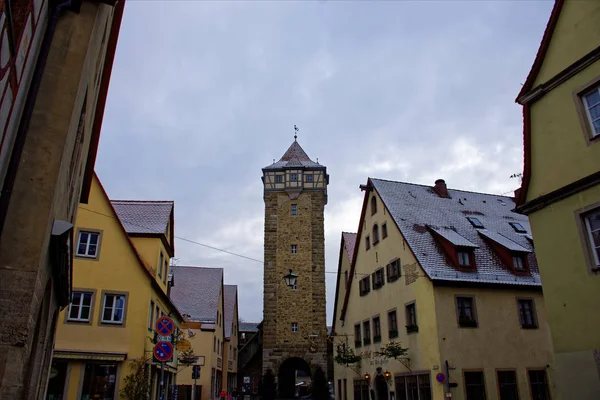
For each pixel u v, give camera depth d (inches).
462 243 829.2
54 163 202.2
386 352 800.9
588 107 410.3
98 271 693.9
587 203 397.4
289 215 1612.9
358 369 1025.5
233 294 1884.8
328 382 1440.7
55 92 210.5
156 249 816.3
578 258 399.2
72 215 384.5
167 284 946.7
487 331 759.1
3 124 160.2
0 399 175.0
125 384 653.9
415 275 813.2
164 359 415.8
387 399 872.9
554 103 440.5
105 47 357.1
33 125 203.0
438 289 761.6
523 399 735.7
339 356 1048.2
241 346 2142.0
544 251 432.1
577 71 420.2
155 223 852.0
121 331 677.9
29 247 191.0
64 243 231.9
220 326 1572.3
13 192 193.6
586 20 417.7
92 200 721.0
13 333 182.2
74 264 685.9
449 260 824.3
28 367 263.9
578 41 422.9
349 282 1130.7
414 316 809.5
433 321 745.0
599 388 367.2
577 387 385.4
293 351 1456.7
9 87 158.1
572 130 419.2
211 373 1337.4
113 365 660.1
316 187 1641.2
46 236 199.6
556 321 411.2
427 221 937.5
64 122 208.8
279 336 1473.9
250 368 1798.7
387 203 960.9
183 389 1294.3
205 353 1341.0
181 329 1121.4
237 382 1908.2
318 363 1441.9
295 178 1644.9
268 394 1401.3
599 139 394.3
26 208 194.1
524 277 829.8
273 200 1632.6
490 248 895.1
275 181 1651.1
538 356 771.4
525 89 466.6
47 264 228.4
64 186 247.3
